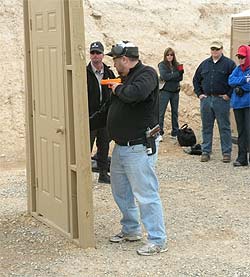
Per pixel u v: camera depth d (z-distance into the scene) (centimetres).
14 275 880
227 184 1423
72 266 905
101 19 2459
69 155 984
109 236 1039
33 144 1141
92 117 1002
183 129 1847
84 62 940
